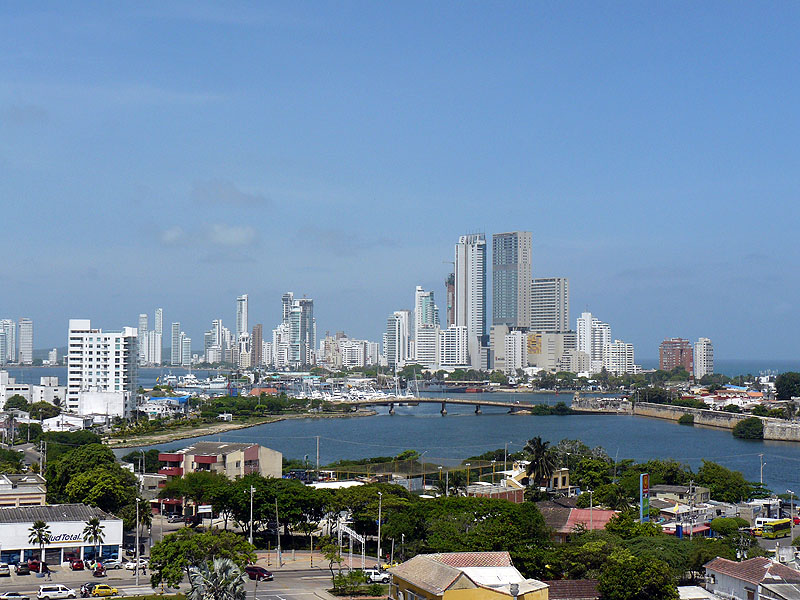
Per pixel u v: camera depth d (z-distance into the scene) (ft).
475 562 458.91
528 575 545.44
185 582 565.12
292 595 526.57
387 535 639.76
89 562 621.72
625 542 594.24
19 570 596.29
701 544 602.44
